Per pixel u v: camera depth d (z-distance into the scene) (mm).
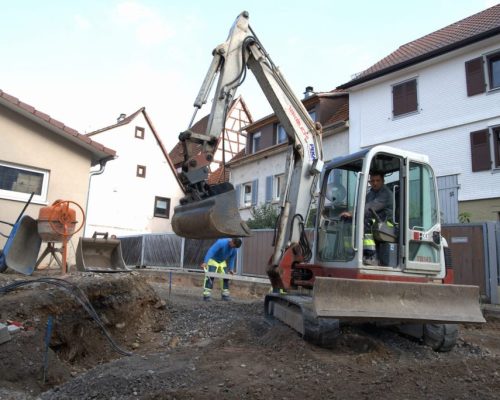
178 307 7797
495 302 9414
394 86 17281
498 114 14336
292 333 5418
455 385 4074
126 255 20578
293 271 6414
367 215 5785
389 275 5504
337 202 6336
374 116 17828
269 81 6547
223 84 6035
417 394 3834
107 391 4070
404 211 5699
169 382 4156
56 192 10188
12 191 9656
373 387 3951
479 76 14922
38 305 5578
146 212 27469
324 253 6242
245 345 5484
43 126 10133
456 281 10062
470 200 14742
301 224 6535
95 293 6285
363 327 5766
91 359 5871
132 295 6832
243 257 14016
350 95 18828
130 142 27344
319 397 3734
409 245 5730
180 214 5473
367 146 17875
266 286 12047
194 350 5359
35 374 4703
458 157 15227
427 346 5641
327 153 19406
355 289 4801
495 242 9641
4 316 5254
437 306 5141
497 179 14148
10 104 9477
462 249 10078
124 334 6508
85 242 7512
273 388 3908
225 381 4113
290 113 6668
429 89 16234
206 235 5141
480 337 6859
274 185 21719
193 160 5543
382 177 6066
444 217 15219
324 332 4969
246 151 24422
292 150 6762
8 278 6566
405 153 5871
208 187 5438
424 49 17672
